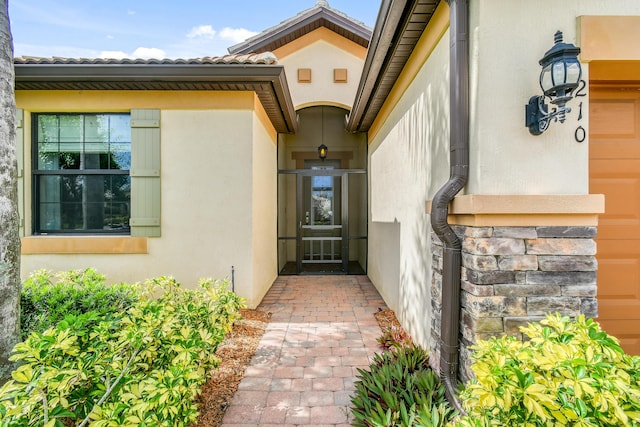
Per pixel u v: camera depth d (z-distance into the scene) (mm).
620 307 2557
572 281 2096
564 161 2141
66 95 4695
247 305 4848
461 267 2338
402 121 4172
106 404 1792
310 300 5527
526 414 1286
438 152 2805
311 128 8891
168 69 4199
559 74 1889
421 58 3246
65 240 4680
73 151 4867
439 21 2715
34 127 4828
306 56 7594
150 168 4754
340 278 7250
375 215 6418
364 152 8133
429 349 2975
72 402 1828
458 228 2400
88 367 1853
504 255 2096
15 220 2447
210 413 2498
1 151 2344
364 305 5234
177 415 1813
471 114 2225
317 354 3467
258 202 5254
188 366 2057
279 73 4293
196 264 4824
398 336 3557
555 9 2133
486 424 1390
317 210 8328
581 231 2104
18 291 2467
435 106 2887
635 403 1257
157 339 2254
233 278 4809
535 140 2135
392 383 2506
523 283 2094
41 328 2852
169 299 3215
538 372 1417
